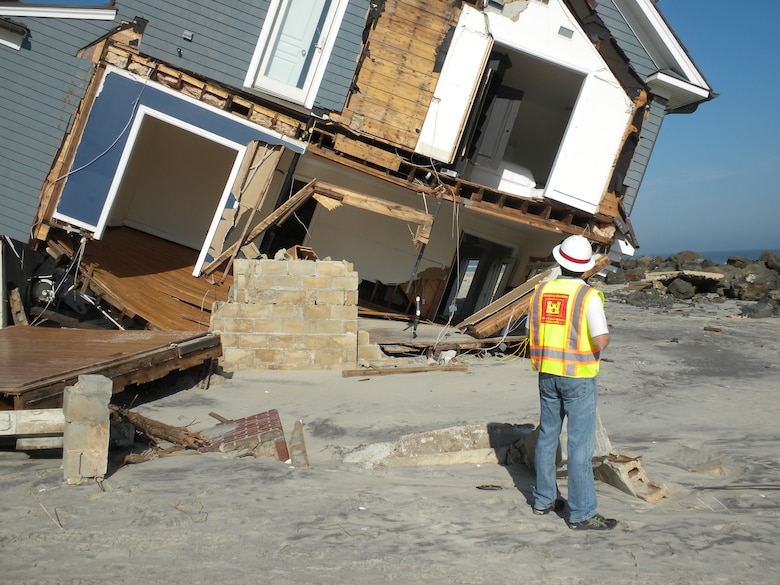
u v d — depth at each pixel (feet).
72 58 45.98
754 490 19.51
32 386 22.79
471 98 50.01
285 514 16.29
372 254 60.18
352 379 36.47
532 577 12.78
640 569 13.12
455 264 61.98
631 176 53.36
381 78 49.32
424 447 22.44
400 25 49.32
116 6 46.32
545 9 50.78
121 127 46.44
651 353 46.65
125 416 23.34
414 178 51.13
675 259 124.67
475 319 48.39
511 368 40.55
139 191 62.08
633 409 31.24
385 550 14.02
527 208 52.85
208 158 62.64
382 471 21.40
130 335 34.86
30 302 44.98
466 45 49.93
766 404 32.22
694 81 52.34
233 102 48.29
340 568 13.09
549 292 16.97
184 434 22.79
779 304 83.51
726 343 52.26
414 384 35.40
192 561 13.39
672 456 24.54
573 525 15.85
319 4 48.42
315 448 24.38
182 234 62.59
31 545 14.14
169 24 46.83
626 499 18.90
